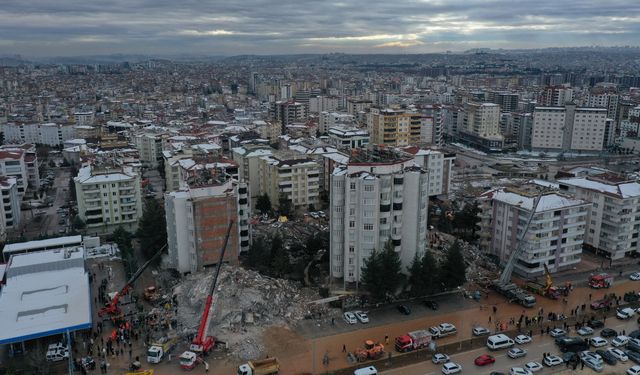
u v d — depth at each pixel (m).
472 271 170.75
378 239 154.25
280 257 163.38
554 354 124.75
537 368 117.94
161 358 119.56
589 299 153.75
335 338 131.00
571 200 173.25
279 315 140.12
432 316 142.88
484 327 136.62
